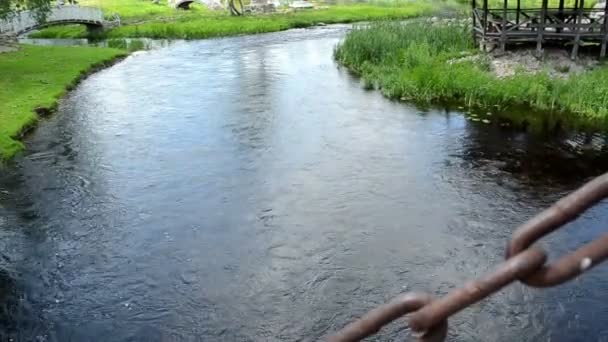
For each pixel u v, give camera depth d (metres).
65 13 37.50
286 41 35.78
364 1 53.91
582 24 21.59
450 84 21.02
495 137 16.75
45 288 9.68
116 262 10.45
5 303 9.25
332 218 11.89
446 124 18.02
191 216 12.13
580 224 11.08
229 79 25.14
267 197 12.94
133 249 10.88
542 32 22.06
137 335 8.52
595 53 22.62
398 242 10.87
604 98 18.64
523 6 40.12
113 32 40.34
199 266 10.27
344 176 14.02
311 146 16.20
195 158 15.48
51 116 19.81
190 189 13.47
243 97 21.89
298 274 9.95
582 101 18.81
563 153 15.37
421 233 11.17
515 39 22.77
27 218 12.17
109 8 50.72
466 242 10.79
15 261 10.50
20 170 14.83
